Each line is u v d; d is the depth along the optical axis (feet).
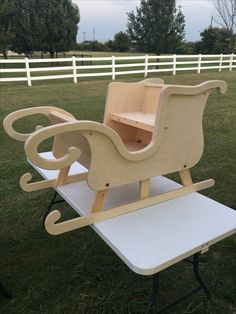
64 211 9.15
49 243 7.82
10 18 65.00
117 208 5.32
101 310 5.95
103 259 7.23
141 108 7.28
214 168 12.03
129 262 4.23
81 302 6.14
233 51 71.82
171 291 6.34
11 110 21.86
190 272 6.82
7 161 12.87
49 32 68.64
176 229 4.96
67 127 4.46
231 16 70.64
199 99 5.57
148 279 6.63
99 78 39.93
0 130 16.88
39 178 11.35
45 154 8.18
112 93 6.88
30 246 7.74
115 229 4.95
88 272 6.86
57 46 70.23
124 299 6.15
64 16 69.31
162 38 64.08
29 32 66.85
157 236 4.77
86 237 8.00
